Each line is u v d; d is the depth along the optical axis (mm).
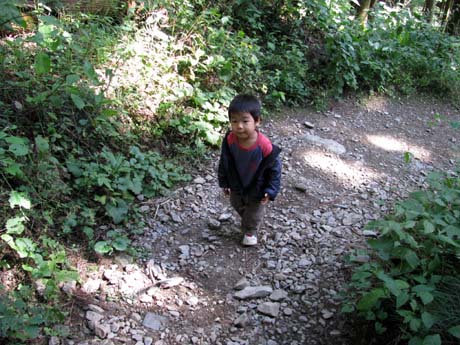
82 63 4176
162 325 2811
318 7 6629
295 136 5242
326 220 3885
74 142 3770
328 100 6242
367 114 6270
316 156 4910
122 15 5289
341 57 6250
